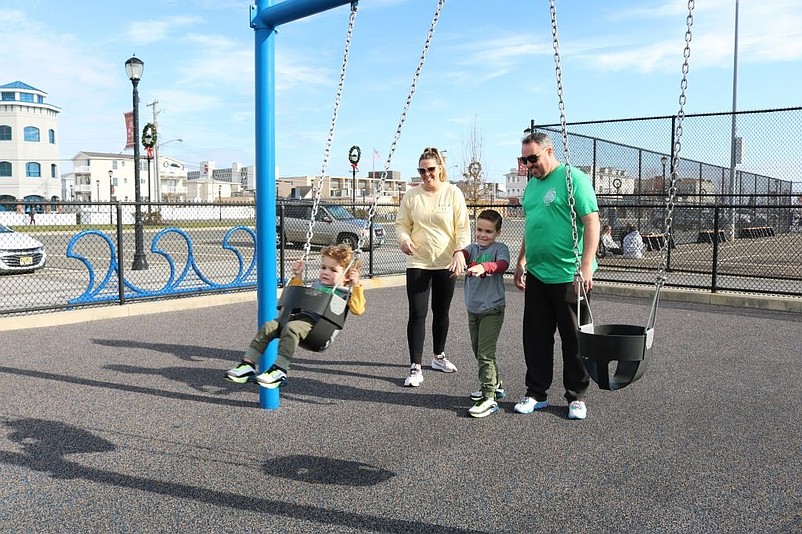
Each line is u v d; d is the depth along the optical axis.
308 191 88.44
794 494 3.39
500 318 4.77
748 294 10.18
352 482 3.54
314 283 4.63
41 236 13.27
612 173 15.02
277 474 3.65
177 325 8.15
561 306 4.58
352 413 4.74
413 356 5.48
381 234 15.21
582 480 3.57
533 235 4.62
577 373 4.64
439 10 4.37
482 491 3.43
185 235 9.87
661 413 4.74
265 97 4.77
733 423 4.52
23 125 65.00
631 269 13.43
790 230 18.42
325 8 4.50
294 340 3.79
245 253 15.88
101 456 3.90
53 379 5.61
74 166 91.25
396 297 10.60
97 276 12.52
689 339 7.36
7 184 65.19
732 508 3.24
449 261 5.55
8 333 7.62
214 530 3.01
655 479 3.58
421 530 3.02
